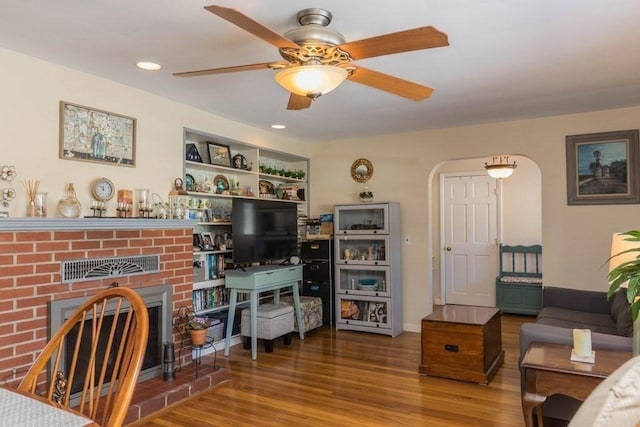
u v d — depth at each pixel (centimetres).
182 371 345
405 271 517
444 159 496
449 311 396
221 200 477
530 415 208
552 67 301
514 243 625
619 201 412
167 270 349
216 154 445
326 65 207
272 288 432
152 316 336
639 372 85
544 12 222
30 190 278
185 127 394
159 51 273
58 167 295
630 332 284
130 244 320
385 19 227
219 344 436
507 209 629
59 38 253
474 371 342
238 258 425
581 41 258
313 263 538
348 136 542
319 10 216
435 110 414
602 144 419
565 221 434
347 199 557
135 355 123
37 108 284
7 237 250
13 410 116
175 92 358
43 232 267
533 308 588
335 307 529
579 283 428
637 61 291
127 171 341
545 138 445
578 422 85
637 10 221
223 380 345
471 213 648
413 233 514
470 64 295
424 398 314
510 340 471
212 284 429
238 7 213
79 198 308
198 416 286
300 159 577
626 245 229
